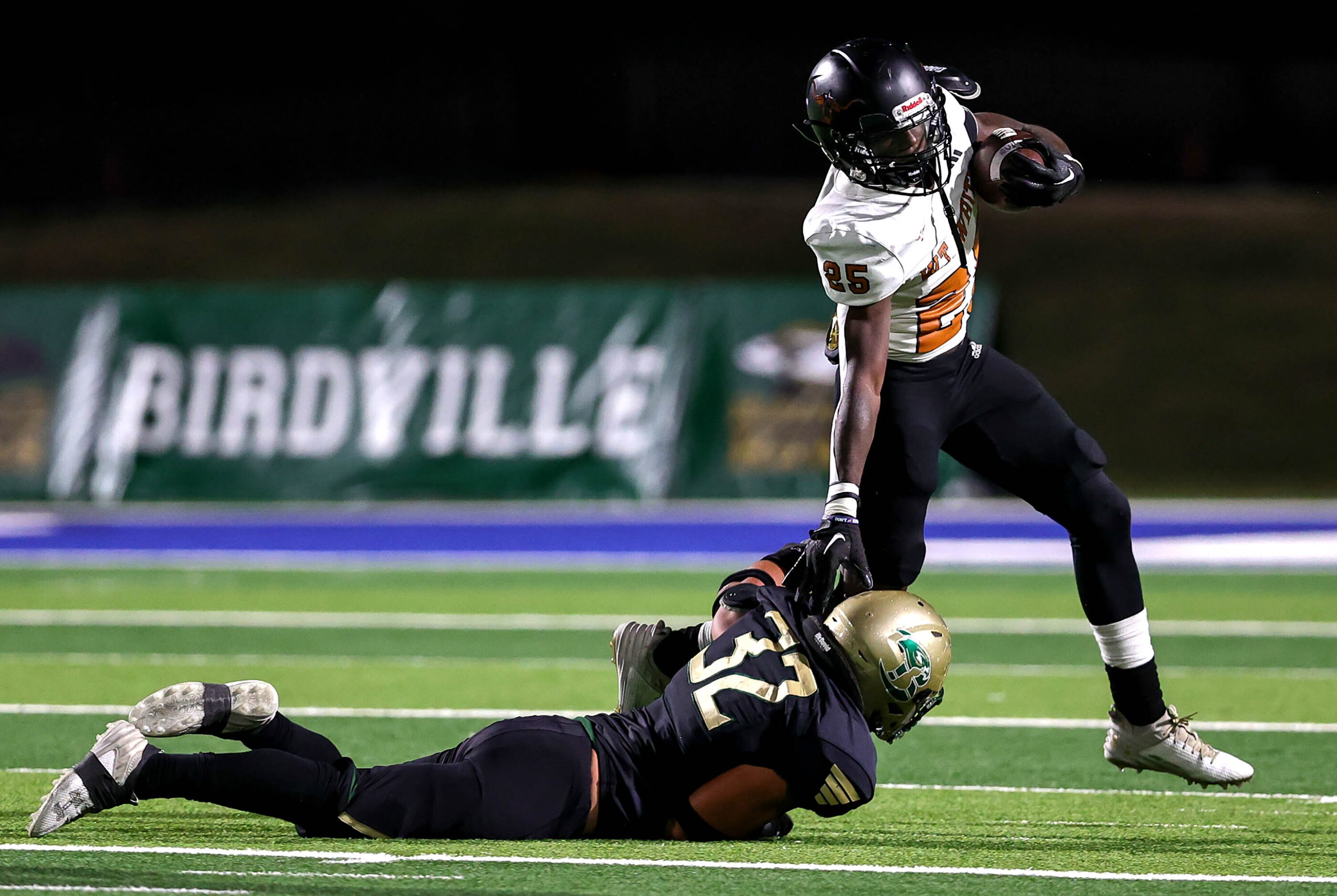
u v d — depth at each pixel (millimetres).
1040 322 67562
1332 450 61500
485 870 12781
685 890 12250
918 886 12562
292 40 78438
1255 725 21703
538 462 51250
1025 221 72375
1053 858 13773
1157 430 62812
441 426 51656
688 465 50938
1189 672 26188
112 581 37812
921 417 15383
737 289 51500
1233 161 78062
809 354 50938
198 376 52406
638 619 31984
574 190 76062
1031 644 29062
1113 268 70062
